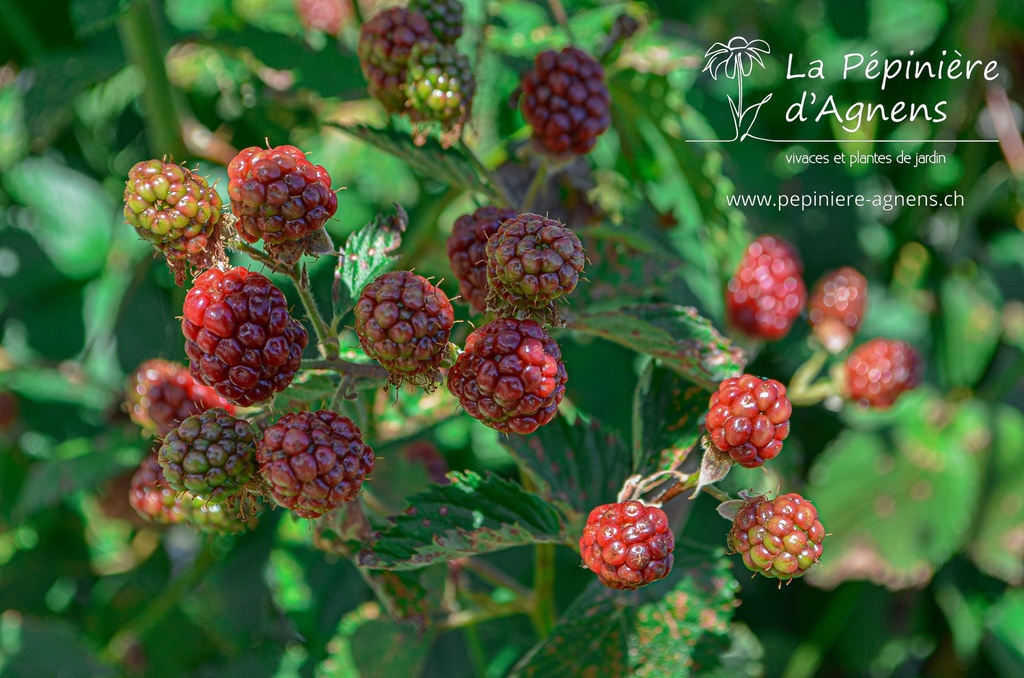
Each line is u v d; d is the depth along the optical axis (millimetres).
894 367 474
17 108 578
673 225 528
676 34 567
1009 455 649
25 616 624
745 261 473
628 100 497
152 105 524
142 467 418
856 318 484
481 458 556
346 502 385
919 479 627
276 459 359
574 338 501
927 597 653
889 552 611
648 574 367
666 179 545
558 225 371
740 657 517
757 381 375
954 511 621
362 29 427
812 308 489
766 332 469
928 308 671
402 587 433
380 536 404
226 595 571
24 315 635
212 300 365
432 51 419
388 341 365
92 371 617
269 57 500
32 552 654
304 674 533
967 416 657
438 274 530
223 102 621
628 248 435
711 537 572
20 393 632
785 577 369
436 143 435
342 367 383
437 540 404
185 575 535
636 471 428
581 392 525
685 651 420
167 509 412
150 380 420
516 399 364
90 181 662
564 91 428
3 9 590
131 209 367
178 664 597
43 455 632
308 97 531
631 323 422
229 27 513
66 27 634
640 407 432
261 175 363
